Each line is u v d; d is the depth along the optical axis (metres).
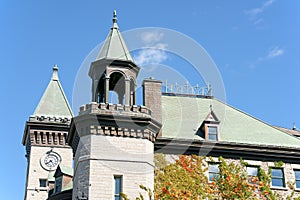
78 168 31.61
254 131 36.94
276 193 34.50
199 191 32.88
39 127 51.09
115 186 31.06
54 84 55.31
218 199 33.03
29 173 49.81
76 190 31.41
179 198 32.25
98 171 31.06
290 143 36.44
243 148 35.09
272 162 35.44
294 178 35.25
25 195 50.59
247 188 33.53
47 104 52.84
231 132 36.34
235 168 34.38
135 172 31.33
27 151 53.19
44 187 49.53
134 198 30.80
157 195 32.00
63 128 51.47
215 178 33.75
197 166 33.75
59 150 51.03
